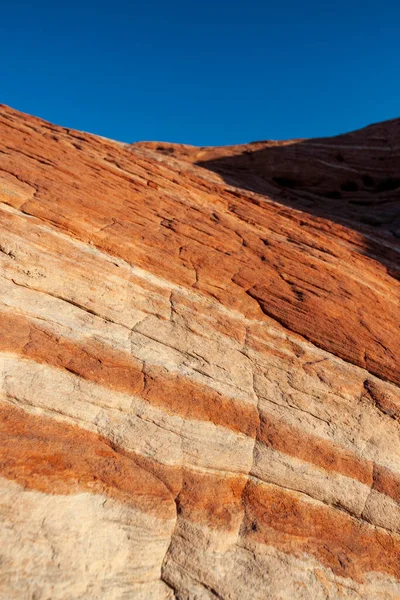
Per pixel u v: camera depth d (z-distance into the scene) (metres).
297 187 38.62
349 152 40.41
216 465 7.52
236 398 8.77
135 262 11.35
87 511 6.12
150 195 15.30
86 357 8.21
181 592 5.91
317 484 7.89
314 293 12.91
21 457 6.29
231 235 14.84
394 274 17.06
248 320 11.09
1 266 9.12
